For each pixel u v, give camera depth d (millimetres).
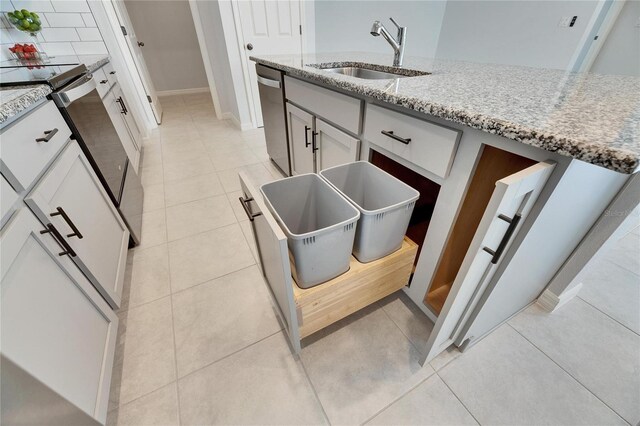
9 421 470
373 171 979
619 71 2379
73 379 658
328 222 957
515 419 821
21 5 2041
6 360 479
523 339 1022
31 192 715
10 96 792
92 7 2332
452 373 929
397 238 878
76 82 1235
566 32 2441
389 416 833
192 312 1148
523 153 584
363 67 1628
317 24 2859
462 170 719
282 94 1716
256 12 2639
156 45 4500
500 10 2803
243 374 938
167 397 880
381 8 2961
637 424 746
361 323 1091
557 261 965
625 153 398
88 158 1154
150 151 2713
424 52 3461
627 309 1127
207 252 1466
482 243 558
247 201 858
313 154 1541
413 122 808
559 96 747
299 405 861
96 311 868
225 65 3041
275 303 1066
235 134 3135
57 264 726
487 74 1097
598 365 945
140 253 1459
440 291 1077
